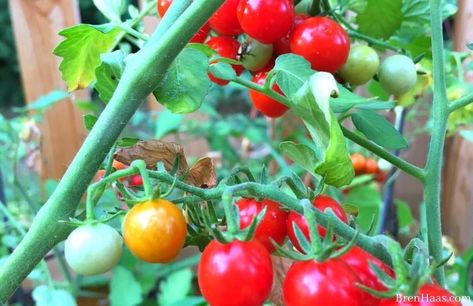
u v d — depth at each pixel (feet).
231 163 2.81
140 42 1.31
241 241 0.69
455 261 1.81
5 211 1.92
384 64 0.99
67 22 2.43
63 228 0.76
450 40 2.06
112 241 0.73
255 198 0.79
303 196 0.79
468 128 1.77
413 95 1.48
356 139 0.95
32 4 2.40
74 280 2.36
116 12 1.04
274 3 0.86
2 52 6.79
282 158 2.46
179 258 2.63
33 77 2.50
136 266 2.27
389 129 0.95
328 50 0.88
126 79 0.74
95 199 0.81
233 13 0.93
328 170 0.77
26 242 0.76
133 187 0.91
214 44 0.99
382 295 0.62
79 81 1.11
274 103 0.96
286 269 0.85
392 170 1.83
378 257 0.72
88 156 0.74
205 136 2.83
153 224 0.70
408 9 1.10
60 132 2.59
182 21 0.72
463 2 1.95
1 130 2.11
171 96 0.83
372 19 1.07
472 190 2.19
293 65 0.82
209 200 0.77
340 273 0.65
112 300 1.94
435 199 0.90
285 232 0.80
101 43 1.06
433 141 0.90
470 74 1.89
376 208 1.98
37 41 2.45
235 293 0.67
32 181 2.81
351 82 0.99
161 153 0.87
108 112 0.74
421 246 0.67
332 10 1.01
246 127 2.90
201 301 1.81
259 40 0.90
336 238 0.76
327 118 0.69
